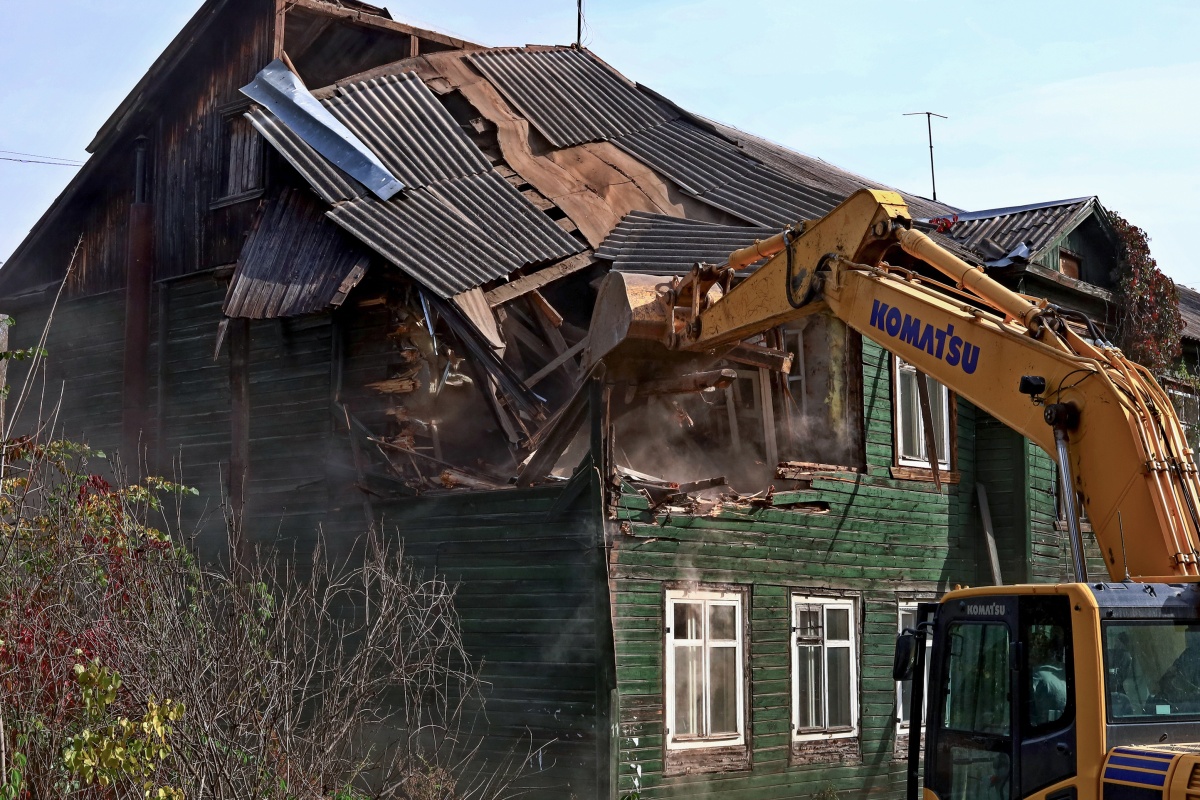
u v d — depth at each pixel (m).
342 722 8.16
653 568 11.23
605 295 10.31
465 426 12.87
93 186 16.92
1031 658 6.18
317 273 12.60
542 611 10.84
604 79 18.39
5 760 6.81
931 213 18.05
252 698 7.63
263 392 13.86
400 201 13.56
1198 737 5.80
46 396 17.11
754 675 12.10
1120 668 5.82
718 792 11.54
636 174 15.98
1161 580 6.02
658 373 11.38
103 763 6.64
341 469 12.64
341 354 13.15
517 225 13.83
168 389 15.47
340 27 16.64
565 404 11.51
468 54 17.22
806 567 12.97
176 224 15.81
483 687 11.05
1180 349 17.92
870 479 13.99
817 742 12.73
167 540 8.98
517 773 10.05
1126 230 17.25
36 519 8.59
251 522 13.41
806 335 14.49
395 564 11.83
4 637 7.53
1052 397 6.60
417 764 10.98
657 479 11.76
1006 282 15.64
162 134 16.20
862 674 13.46
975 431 15.95
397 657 9.77
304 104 14.63
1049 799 5.87
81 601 8.04
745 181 16.08
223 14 15.53
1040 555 15.66
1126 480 6.22
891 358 14.52
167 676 7.25
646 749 10.90
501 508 11.21
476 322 11.88
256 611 9.29
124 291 16.47
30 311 17.75
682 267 13.56
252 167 15.00
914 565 14.48
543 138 16.06
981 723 6.59
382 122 14.93
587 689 10.47
